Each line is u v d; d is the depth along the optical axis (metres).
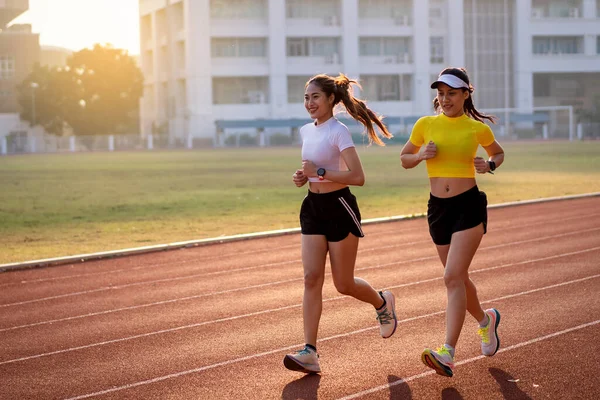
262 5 86.19
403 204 19.55
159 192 25.58
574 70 93.38
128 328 7.51
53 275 10.55
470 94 6.02
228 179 31.30
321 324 7.37
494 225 14.51
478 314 6.01
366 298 6.30
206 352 6.56
